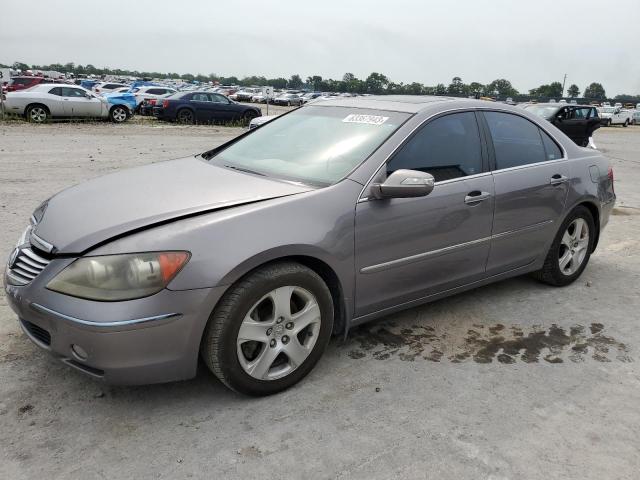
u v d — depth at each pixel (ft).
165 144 48.29
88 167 33.24
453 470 8.14
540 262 14.67
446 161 12.00
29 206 22.35
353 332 12.39
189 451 8.35
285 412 9.38
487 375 10.81
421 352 11.61
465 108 12.82
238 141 13.76
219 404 9.54
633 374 11.07
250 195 9.89
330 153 11.48
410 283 11.55
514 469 8.21
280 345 9.68
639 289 15.74
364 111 12.70
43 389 9.73
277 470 8.01
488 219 12.59
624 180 37.45
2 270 14.98
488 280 13.47
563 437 9.00
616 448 8.78
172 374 8.78
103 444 8.43
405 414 9.44
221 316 8.86
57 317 8.30
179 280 8.41
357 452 8.45
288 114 14.28
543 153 14.40
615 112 132.57
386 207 10.66
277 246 9.12
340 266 10.12
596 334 12.78
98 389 9.80
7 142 44.01
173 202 9.61
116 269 8.25
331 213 9.97
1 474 7.73
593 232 16.01
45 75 236.84
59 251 8.66
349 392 10.03
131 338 8.22
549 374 10.94
